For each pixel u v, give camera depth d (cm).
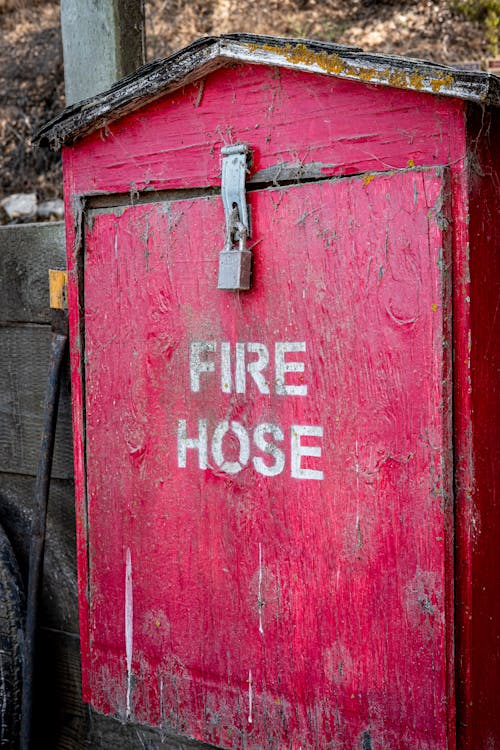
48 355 209
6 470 221
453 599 124
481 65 323
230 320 143
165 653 157
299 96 134
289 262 135
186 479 152
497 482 130
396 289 125
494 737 132
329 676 136
